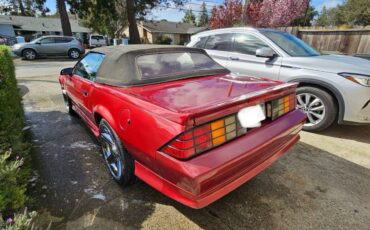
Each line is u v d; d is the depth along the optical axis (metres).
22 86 6.84
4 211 1.53
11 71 3.39
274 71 3.82
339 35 8.93
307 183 2.42
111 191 2.29
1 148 2.16
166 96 1.87
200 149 1.50
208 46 4.81
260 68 3.97
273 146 1.97
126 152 2.15
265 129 1.93
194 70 2.56
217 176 1.53
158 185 1.75
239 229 1.85
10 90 2.82
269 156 1.96
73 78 3.41
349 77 3.17
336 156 2.96
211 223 1.91
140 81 2.16
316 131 3.66
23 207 1.97
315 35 9.63
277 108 2.08
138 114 1.79
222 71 2.75
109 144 2.38
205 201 1.52
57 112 4.61
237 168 1.65
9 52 3.78
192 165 1.46
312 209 2.06
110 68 2.42
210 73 2.62
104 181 2.44
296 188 2.34
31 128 3.80
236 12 13.91
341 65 3.33
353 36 8.58
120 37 32.38
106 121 2.29
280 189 2.32
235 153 1.62
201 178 1.44
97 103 2.47
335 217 1.97
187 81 2.34
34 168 2.65
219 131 1.59
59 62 13.32
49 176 2.51
